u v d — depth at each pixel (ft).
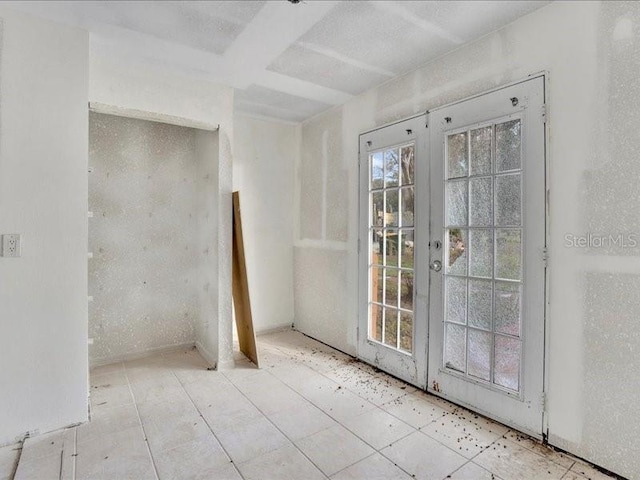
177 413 7.52
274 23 6.91
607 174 5.62
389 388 8.75
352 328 10.86
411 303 8.93
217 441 6.54
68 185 6.93
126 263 10.61
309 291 12.93
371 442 6.53
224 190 9.86
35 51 6.62
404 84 9.10
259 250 13.17
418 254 8.65
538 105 6.40
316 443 6.49
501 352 7.07
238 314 11.30
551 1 6.21
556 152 6.21
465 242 7.64
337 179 11.49
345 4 6.30
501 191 7.04
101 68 8.18
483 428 6.97
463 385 7.74
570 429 6.10
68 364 6.95
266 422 7.19
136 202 10.75
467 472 5.73
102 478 5.57
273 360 10.59
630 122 5.39
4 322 6.39
